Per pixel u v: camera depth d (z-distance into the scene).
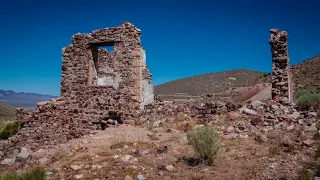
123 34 16.19
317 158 7.61
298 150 8.50
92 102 16.48
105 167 8.01
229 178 6.78
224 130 11.72
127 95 15.85
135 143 10.43
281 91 16.53
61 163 8.77
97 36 16.83
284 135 10.12
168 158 8.61
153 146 10.11
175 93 71.31
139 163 8.26
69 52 17.56
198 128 8.88
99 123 16.00
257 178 6.64
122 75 16.08
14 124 17.89
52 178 7.49
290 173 6.71
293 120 12.02
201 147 8.08
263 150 8.76
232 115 13.27
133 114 15.50
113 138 11.48
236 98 32.78
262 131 11.25
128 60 16.02
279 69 16.77
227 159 8.27
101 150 9.77
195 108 14.88
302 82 41.28
